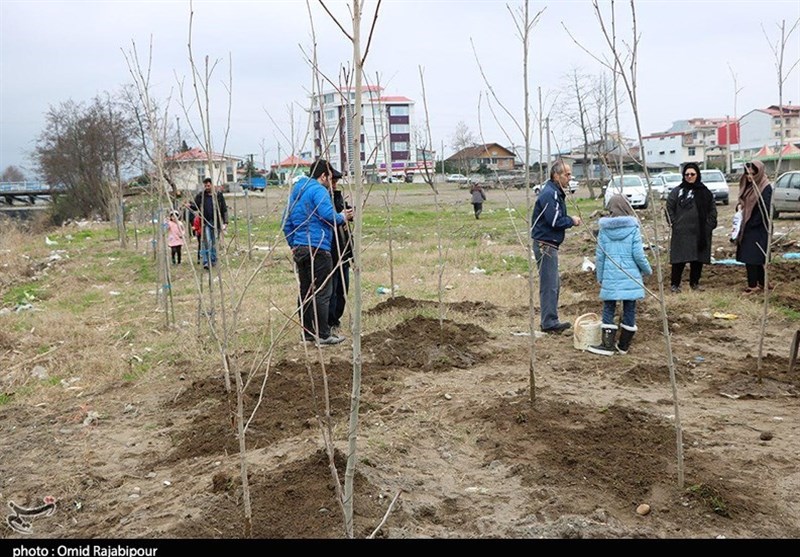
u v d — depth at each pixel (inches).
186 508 155.5
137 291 506.3
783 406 212.4
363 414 211.0
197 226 489.1
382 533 140.2
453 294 422.3
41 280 618.8
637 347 286.5
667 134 3171.8
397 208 1401.3
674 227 386.3
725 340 294.5
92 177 1584.6
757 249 367.2
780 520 144.6
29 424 225.8
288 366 259.3
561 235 310.0
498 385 238.8
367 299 408.2
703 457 172.9
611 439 182.9
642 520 145.6
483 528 144.6
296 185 278.8
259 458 180.5
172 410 230.4
